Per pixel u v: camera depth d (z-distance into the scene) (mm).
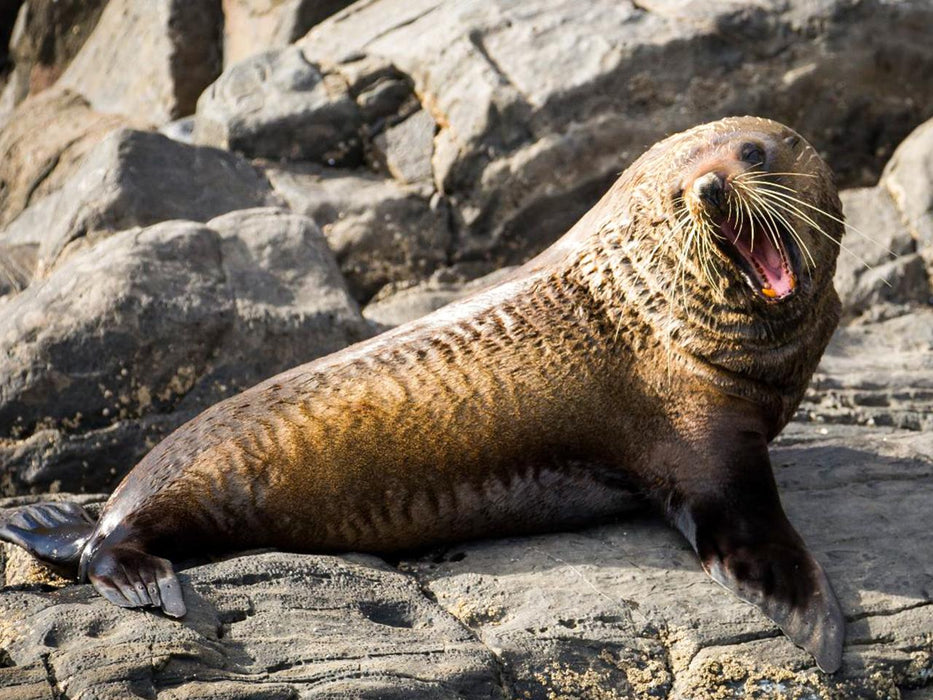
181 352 35562
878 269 45625
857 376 38812
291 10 61844
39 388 34281
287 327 36781
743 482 26891
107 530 25953
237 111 50469
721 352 27344
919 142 48875
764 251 26734
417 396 27312
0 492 34094
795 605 24219
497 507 27766
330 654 21875
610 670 23000
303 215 42969
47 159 65375
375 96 50531
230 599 23344
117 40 72625
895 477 30406
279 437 26859
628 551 27016
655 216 27812
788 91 50406
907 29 51719
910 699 23328
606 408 27766
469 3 52031
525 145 47938
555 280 28797
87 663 20422
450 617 24047
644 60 48781
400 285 47375
